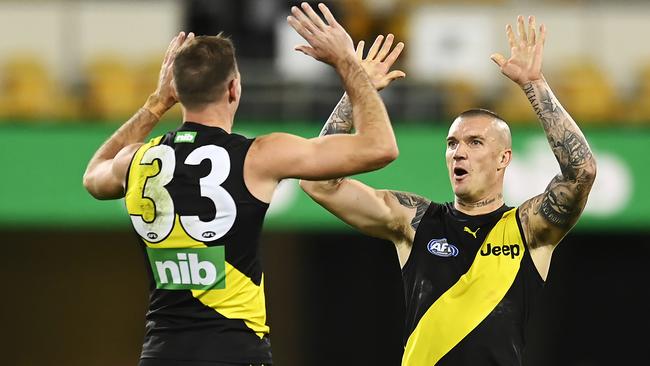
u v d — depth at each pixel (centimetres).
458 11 4075
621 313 4938
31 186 3553
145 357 1393
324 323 5025
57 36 4250
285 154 1389
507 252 1691
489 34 4012
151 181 1419
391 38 1659
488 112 1764
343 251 5044
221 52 1423
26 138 3562
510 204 3559
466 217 1734
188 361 1365
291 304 5028
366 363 4997
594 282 4938
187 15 4209
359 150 1380
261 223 1410
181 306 1391
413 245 1742
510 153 1756
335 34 1452
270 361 1414
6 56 4231
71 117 4069
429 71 3975
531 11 4284
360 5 4238
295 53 3891
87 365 4847
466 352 1648
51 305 4844
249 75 3909
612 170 3625
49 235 4847
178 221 1395
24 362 4803
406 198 1775
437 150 3606
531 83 1678
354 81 1433
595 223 3625
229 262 1388
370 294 5016
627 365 4931
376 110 1409
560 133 1659
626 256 4934
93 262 4872
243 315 1388
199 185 1393
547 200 1677
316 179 1407
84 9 4322
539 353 4938
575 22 4319
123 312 4878
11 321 4809
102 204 3569
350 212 1761
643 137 3631
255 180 1394
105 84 4141
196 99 1419
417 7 4266
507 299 1667
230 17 4134
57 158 3569
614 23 4334
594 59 4306
